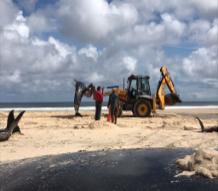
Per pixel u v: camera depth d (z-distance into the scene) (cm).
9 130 1590
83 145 1432
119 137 1634
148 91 3000
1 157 1163
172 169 452
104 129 1886
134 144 1440
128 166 475
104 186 425
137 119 2719
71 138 1616
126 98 2975
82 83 3012
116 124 2211
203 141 1463
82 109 5456
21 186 459
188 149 564
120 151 566
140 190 409
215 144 1380
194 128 1958
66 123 2325
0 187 468
